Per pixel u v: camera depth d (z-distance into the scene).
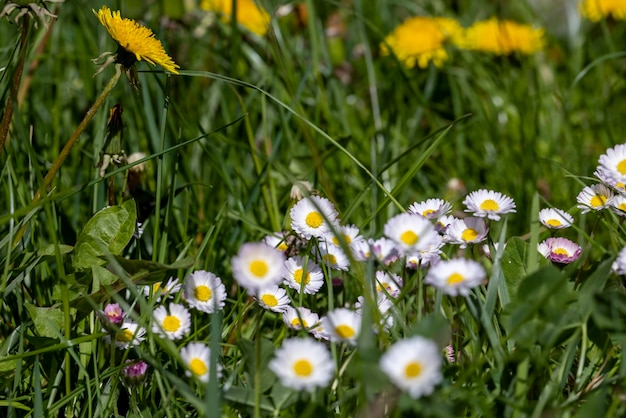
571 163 0.89
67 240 0.76
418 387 0.57
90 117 0.68
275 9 0.89
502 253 0.64
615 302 0.60
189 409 0.65
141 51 0.67
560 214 0.66
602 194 0.67
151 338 0.64
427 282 0.61
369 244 0.63
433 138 0.89
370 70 0.92
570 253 0.67
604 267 0.62
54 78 0.91
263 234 0.78
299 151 0.88
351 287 0.71
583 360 0.62
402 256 0.66
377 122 0.89
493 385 0.63
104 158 0.68
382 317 0.63
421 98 0.89
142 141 0.85
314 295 0.68
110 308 0.65
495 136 0.90
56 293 0.67
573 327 0.62
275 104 0.88
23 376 0.66
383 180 0.84
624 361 0.61
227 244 0.77
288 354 0.59
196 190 0.81
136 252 0.73
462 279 0.60
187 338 0.66
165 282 0.68
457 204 0.81
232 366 0.66
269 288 0.65
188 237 0.76
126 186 0.73
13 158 0.77
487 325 0.62
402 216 0.63
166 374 0.61
